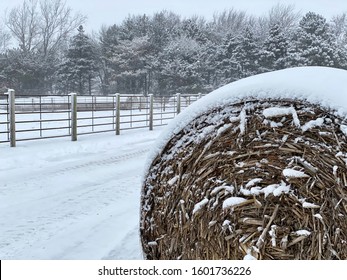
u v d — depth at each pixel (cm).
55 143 816
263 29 4009
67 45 3722
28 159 661
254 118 181
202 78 3197
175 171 202
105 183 530
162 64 3197
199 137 194
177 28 3756
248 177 183
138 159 701
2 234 352
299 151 172
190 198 198
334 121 164
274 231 178
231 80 3050
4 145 771
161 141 206
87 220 389
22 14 3562
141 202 215
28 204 437
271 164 178
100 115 1473
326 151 166
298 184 173
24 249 320
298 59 2702
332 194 166
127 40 3422
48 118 1342
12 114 750
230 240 188
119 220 389
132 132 1045
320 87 169
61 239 341
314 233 171
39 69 3250
